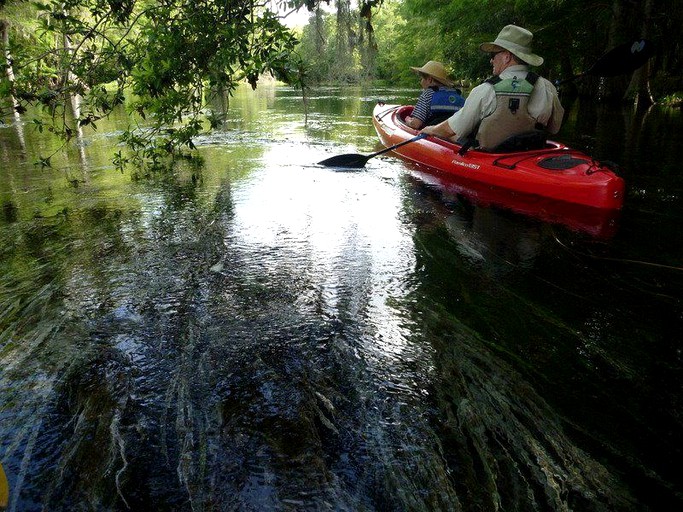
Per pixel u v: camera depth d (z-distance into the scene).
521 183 4.32
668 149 6.32
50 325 2.20
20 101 3.11
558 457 1.48
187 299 2.45
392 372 1.88
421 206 4.03
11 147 6.90
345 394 1.76
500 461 1.46
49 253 3.03
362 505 1.31
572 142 6.90
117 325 2.21
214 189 4.53
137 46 3.08
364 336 2.13
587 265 2.89
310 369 1.90
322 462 1.45
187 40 2.91
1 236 3.34
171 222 3.60
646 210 3.87
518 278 2.71
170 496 1.33
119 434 1.55
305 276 2.71
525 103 4.30
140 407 1.68
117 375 1.85
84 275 2.72
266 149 6.59
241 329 2.18
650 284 2.64
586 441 1.54
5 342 2.06
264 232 3.39
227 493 1.34
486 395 1.76
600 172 3.92
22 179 5.00
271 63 2.78
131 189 4.55
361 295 2.50
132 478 1.39
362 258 2.97
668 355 2.01
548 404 1.71
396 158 5.98
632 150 6.27
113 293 2.51
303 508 1.30
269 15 2.75
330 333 2.15
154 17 2.92
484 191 4.48
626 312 2.35
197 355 1.98
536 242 3.25
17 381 1.81
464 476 1.40
